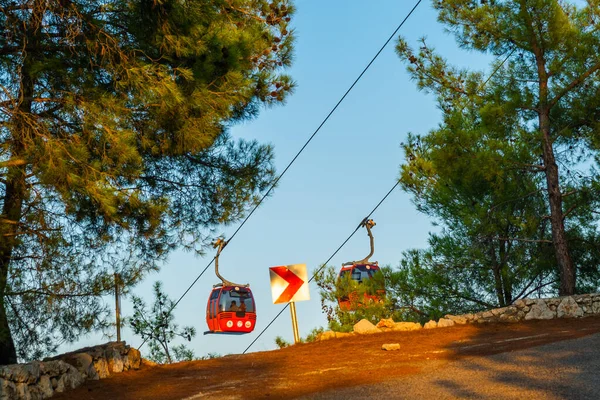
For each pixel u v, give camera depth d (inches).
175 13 542.3
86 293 542.6
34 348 527.2
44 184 506.9
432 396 376.5
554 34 799.1
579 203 856.9
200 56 574.6
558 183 812.0
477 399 360.2
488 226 864.9
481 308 912.9
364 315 804.6
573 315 690.8
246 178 697.0
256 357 593.9
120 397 445.7
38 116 550.9
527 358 468.4
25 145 516.7
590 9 848.3
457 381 412.2
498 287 912.9
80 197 548.7
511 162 799.7
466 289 921.5
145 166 624.1
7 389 417.4
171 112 570.3
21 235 523.8
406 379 434.3
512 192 864.3
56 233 528.4
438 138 833.5
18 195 529.7
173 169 683.4
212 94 581.6
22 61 536.7
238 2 627.5
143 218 620.7
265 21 706.8
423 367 474.0
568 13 869.8
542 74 815.7
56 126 554.3
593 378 384.5
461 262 918.4
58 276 524.4
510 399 353.4
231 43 593.6
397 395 388.5
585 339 526.9
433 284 886.4
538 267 902.4
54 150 504.7
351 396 398.6
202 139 590.2
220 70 590.6
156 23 545.0
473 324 687.7
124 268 586.6
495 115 799.7
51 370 462.9
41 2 533.6
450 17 897.5
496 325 676.7
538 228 911.0
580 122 821.2
